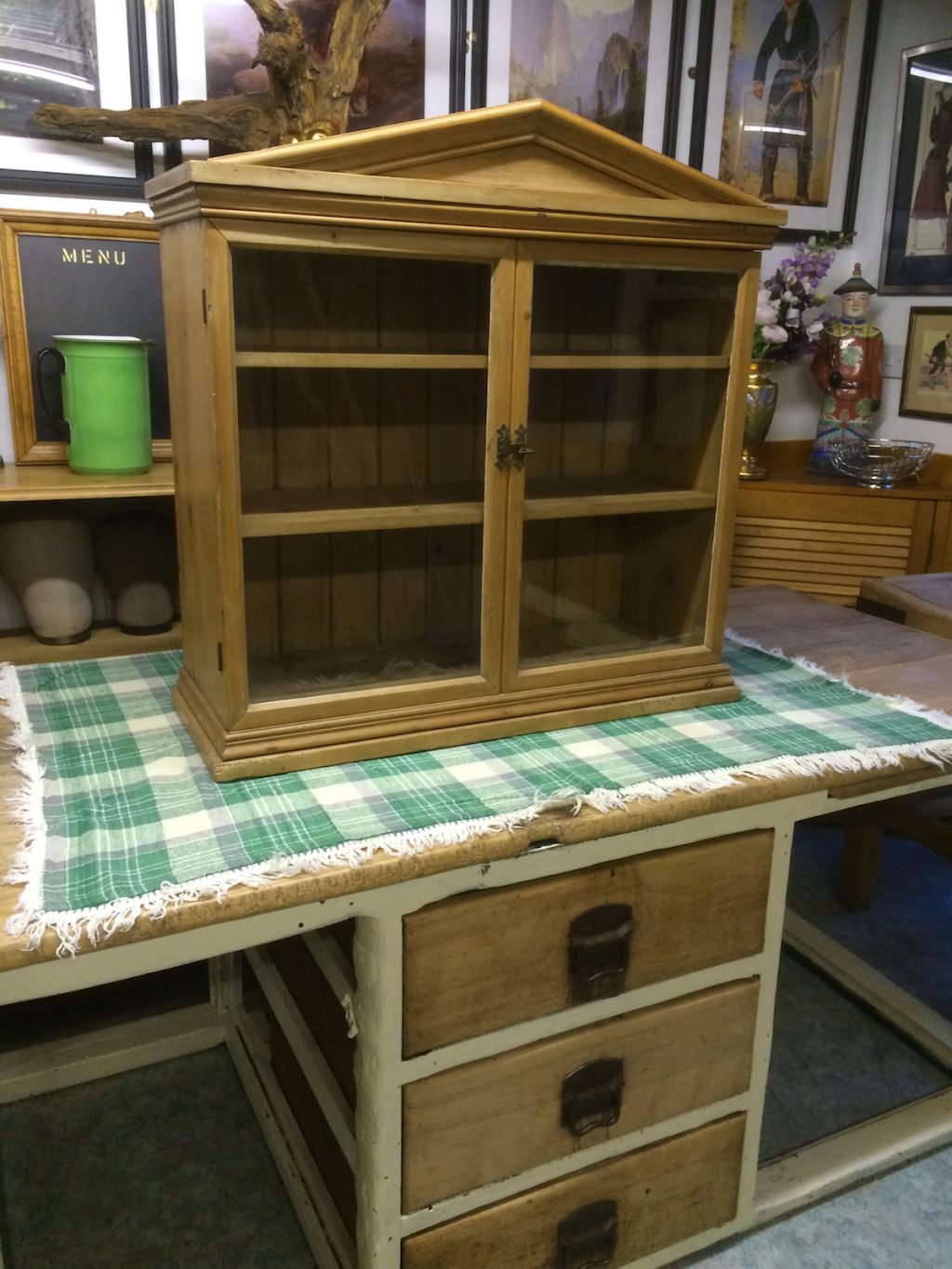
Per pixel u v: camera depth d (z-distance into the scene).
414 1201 1.12
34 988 0.88
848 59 2.27
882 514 2.21
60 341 1.50
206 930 0.94
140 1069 1.73
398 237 1.08
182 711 1.32
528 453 1.21
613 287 1.23
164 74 1.62
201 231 1.01
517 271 1.14
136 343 1.52
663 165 1.16
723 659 1.62
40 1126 1.60
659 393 1.32
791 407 2.52
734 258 1.26
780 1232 1.42
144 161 1.64
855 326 2.36
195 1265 1.36
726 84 2.12
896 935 2.11
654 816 1.10
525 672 1.29
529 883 1.09
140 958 0.91
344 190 1.03
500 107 1.07
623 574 1.40
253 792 1.12
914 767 1.25
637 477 1.35
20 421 1.60
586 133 1.11
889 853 2.45
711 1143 1.31
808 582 2.27
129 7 1.57
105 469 1.54
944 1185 1.51
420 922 1.03
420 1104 1.09
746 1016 1.29
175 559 1.68
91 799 1.10
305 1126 1.45
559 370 1.24
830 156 2.32
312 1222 1.36
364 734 1.20
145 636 1.66
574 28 1.92
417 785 1.14
